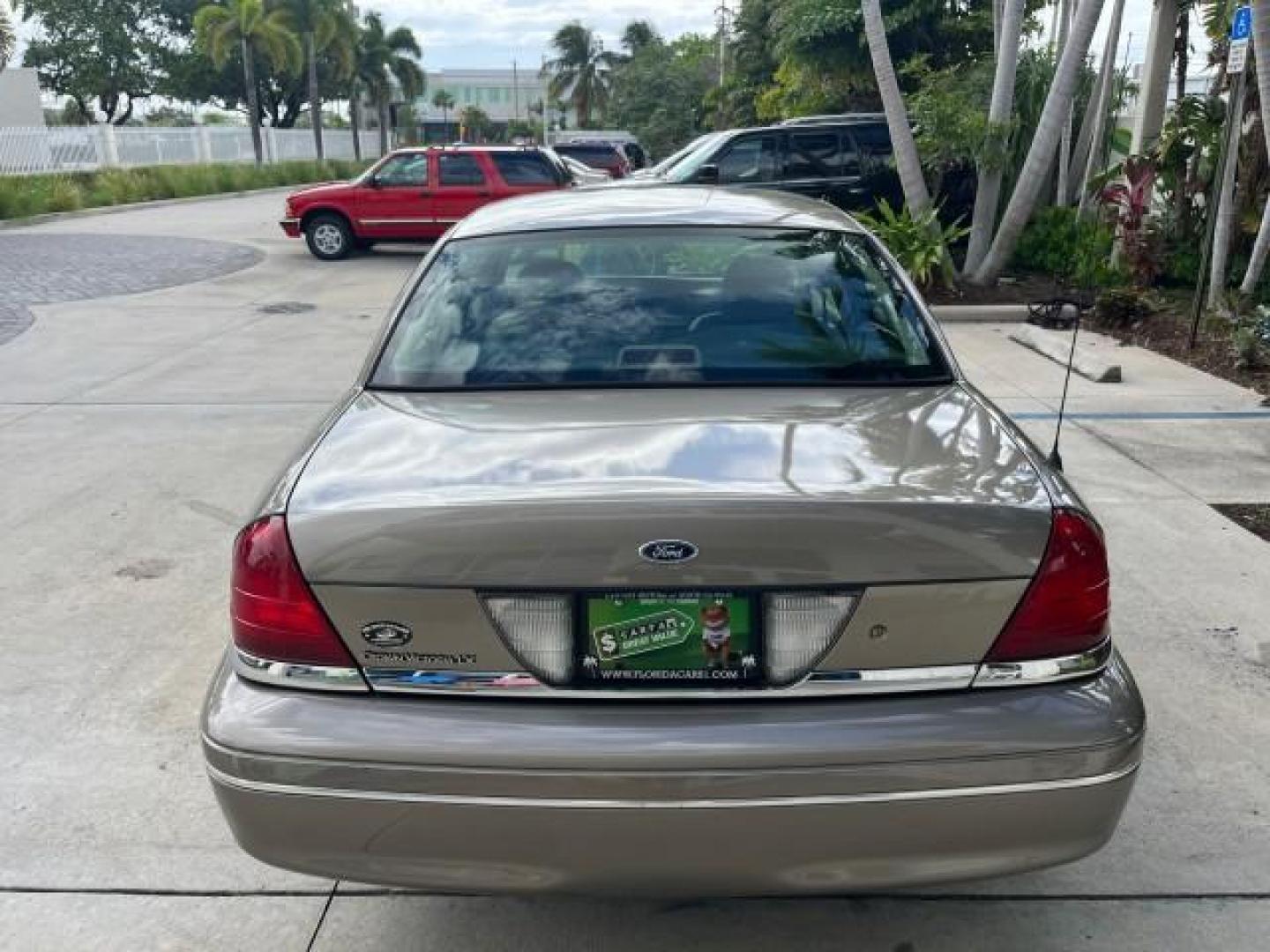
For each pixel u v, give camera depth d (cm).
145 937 258
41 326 1029
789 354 284
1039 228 1245
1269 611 415
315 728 204
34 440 654
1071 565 210
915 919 263
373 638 207
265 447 637
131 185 2642
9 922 262
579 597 203
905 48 1588
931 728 201
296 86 5856
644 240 323
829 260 318
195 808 305
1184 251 1093
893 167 1231
